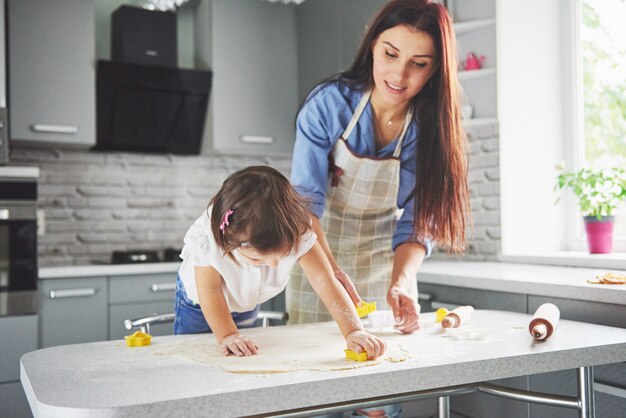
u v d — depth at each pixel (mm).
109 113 3418
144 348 1412
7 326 2773
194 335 1586
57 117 3205
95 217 3543
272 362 1222
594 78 2777
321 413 1146
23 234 2832
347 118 2027
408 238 2076
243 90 3639
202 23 3695
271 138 3701
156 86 3441
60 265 3455
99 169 3559
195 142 3709
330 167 2094
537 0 2912
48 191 3445
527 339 1433
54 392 1034
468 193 2109
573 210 2896
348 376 1097
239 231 1339
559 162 2951
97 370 1196
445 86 2014
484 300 2246
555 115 2939
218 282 1535
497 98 2867
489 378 1228
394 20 1966
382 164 2043
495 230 2912
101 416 931
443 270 2531
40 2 3180
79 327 2936
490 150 2926
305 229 1458
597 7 2754
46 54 3186
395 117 2045
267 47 3705
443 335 1509
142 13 3416
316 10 3514
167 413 963
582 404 1351
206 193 3799
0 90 2930
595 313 1828
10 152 3367
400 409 2137
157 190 3684
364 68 2029
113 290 3006
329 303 1475
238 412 1009
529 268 2521
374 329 1622
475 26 2922
